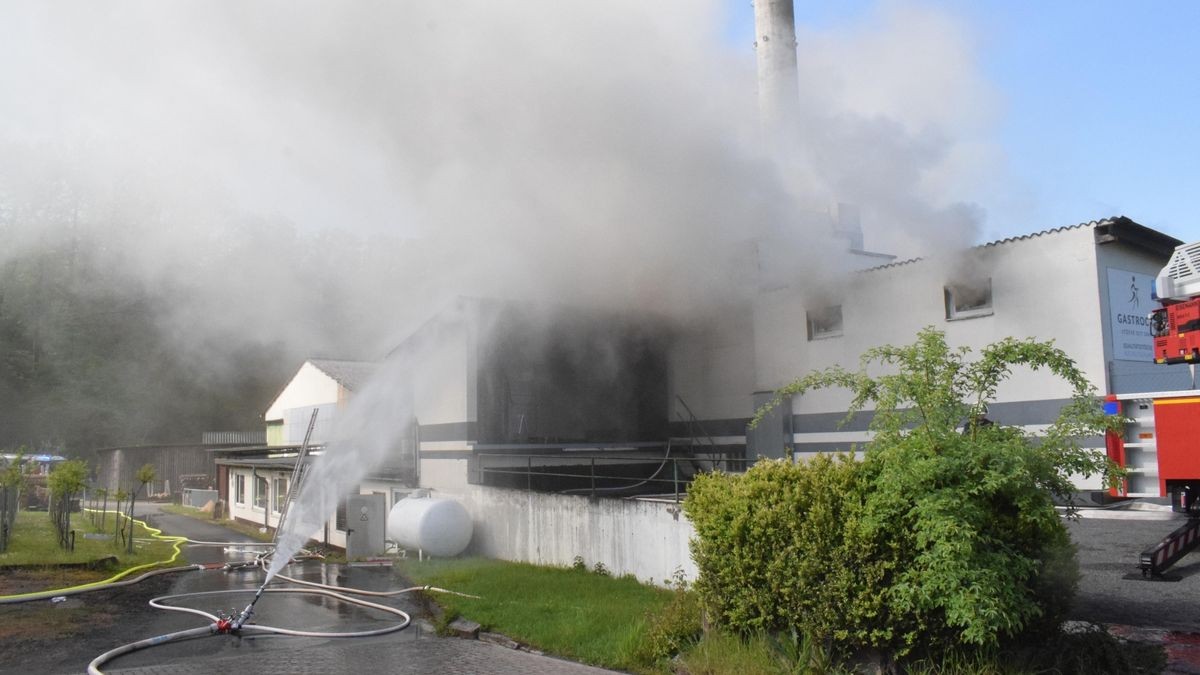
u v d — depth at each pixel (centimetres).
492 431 1473
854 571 559
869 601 547
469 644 789
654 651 673
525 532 1234
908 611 540
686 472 1698
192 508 2822
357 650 768
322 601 1030
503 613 867
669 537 952
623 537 1032
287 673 686
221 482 2548
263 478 2100
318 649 773
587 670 679
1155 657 532
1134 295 1144
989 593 495
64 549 1391
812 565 570
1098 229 1106
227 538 1834
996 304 1201
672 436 1748
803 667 565
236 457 2644
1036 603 531
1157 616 646
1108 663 528
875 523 546
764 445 1512
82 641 812
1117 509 1059
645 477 1709
